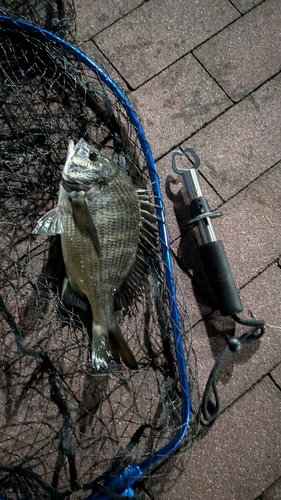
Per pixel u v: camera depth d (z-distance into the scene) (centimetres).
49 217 81
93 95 92
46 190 89
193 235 93
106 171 80
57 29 93
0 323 86
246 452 89
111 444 86
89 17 95
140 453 86
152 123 94
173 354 89
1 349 86
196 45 97
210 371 90
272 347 92
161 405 88
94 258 81
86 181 79
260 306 92
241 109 97
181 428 83
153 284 89
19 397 86
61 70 91
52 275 88
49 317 87
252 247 94
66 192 80
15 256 88
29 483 84
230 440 89
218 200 94
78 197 79
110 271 82
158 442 87
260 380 91
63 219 81
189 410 83
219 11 98
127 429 87
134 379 88
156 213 86
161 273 89
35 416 86
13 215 88
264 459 89
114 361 84
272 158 96
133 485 86
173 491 87
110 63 95
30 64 91
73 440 86
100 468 85
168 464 87
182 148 95
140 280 85
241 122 96
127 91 94
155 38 96
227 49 98
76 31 94
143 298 89
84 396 87
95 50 94
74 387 87
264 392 91
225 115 96
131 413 87
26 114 90
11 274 87
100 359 81
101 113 92
